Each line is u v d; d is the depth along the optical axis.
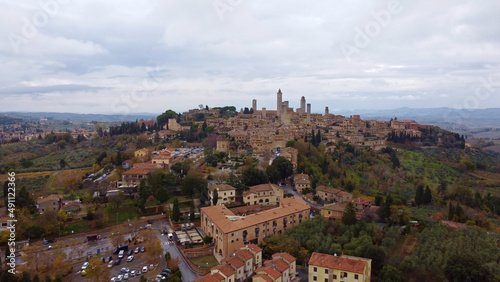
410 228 127.69
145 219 152.38
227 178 179.12
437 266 98.19
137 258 118.94
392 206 136.62
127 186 175.88
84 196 161.62
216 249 124.94
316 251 112.25
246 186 175.50
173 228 142.75
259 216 132.25
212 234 130.38
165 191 158.50
